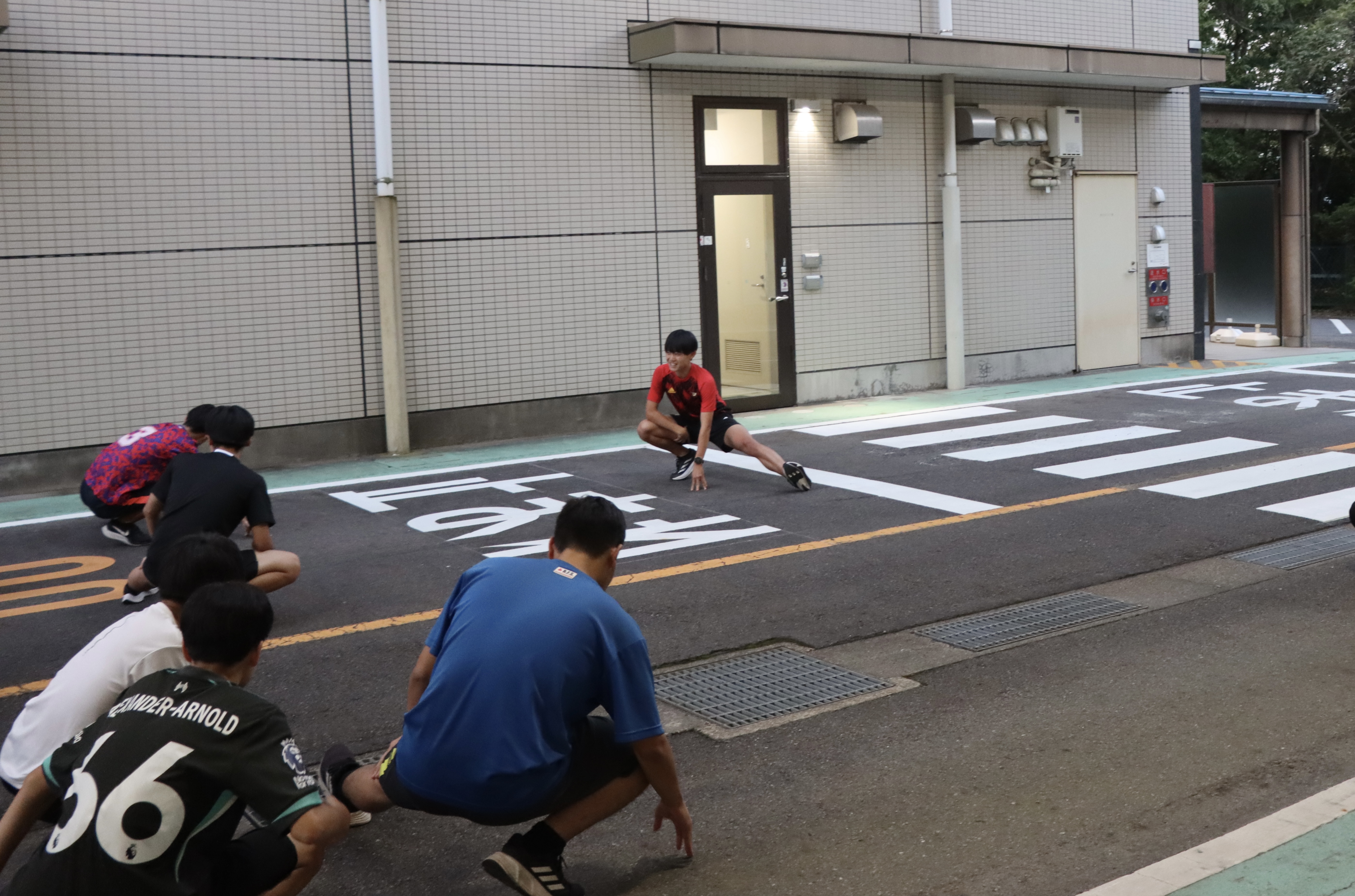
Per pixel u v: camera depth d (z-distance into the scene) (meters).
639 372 13.60
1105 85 16.80
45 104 10.48
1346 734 4.87
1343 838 3.80
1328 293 31.50
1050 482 10.05
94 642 3.59
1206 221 21.88
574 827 3.63
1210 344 21.45
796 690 5.57
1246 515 8.76
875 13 14.78
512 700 3.36
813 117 14.55
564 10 12.75
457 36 12.20
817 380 14.91
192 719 2.78
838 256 14.90
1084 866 3.85
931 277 15.69
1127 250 17.50
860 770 4.66
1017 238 16.39
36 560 8.38
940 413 13.97
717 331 14.06
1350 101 30.25
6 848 2.98
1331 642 6.02
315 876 3.57
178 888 2.69
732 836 4.16
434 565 7.89
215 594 2.97
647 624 6.59
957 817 4.23
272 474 11.35
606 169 13.16
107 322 10.87
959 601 6.91
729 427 10.12
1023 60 14.88
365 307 12.02
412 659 6.09
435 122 12.16
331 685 5.73
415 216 12.15
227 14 11.14
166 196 11.00
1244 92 18.80
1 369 10.51
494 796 3.37
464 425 12.64
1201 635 6.20
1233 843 3.79
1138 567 7.54
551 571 3.57
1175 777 4.52
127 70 10.76
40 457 10.72
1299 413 13.22
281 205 11.52
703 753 4.88
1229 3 32.69
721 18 13.75
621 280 13.38
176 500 5.99
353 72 11.73
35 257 10.55
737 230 14.14
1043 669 5.76
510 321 12.75
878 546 8.15
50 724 3.47
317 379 11.85
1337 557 7.63
